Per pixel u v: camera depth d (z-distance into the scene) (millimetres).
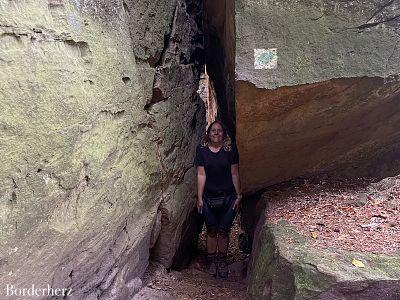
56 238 2961
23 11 2633
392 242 3982
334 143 5617
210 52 7801
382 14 4621
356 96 4816
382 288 3309
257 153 5531
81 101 3223
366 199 5199
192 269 6395
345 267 3484
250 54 4621
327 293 3361
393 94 4855
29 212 2617
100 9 3744
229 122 7504
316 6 4633
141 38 4824
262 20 4633
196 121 7113
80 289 3543
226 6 5535
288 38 4633
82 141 3285
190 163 6500
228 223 5871
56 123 2887
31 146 2619
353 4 4625
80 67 3293
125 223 4270
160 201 5301
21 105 2545
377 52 4629
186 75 6613
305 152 5676
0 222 2371
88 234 3459
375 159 5992
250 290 4277
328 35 4633
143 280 5023
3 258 2410
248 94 4648
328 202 5230
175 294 4855
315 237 4129
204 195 5918
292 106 4855
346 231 4277
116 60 4004
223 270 5984
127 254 4383
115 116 3977
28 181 2604
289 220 4664
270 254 4051
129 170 4320
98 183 3580
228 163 5770
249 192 6324
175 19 6102
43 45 2828
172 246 5680
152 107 5164
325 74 4598
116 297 4105
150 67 5141
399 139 5793
